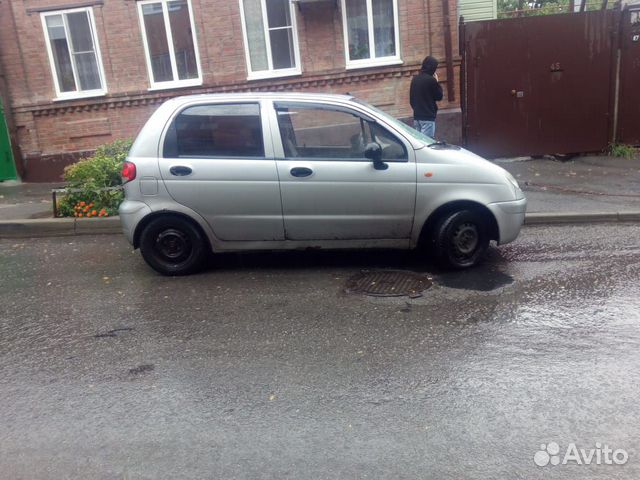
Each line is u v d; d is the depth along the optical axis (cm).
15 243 797
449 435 342
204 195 601
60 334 497
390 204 598
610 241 705
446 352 441
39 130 1246
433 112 986
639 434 339
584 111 1177
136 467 323
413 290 566
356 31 1217
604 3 1326
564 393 381
